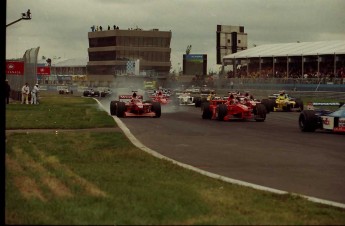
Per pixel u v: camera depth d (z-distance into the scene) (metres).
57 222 9.27
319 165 17.86
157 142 24.30
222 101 43.34
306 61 108.94
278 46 132.38
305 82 100.50
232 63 139.50
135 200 11.18
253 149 22.08
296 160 18.97
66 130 29.05
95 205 10.59
